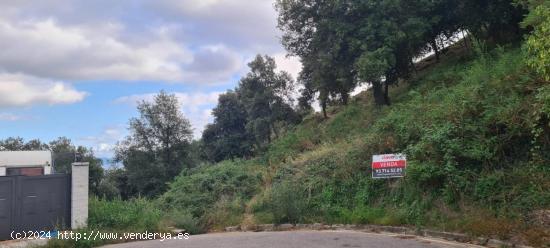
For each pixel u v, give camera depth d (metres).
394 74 29.59
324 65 29.09
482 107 14.98
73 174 16.81
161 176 56.06
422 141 15.74
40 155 35.91
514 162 13.62
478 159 13.98
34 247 13.52
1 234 15.73
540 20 13.63
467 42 32.00
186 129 59.06
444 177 14.70
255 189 24.30
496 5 24.59
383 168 16.69
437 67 30.41
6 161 35.06
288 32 31.94
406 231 14.36
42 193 16.70
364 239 13.29
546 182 12.32
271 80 42.34
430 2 27.77
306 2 30.33
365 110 30.31
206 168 30.36
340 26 27.47
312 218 18.19
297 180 21.25
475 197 13.58
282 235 15.05
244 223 19.97
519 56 16.67
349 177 18.72
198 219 22.02
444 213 13.98
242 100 44.66
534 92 13.75
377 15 26.83
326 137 29.12
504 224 11.88
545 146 13.12
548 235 10.80
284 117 41.88
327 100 37.28
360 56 26.69
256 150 45.41
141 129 57.91
